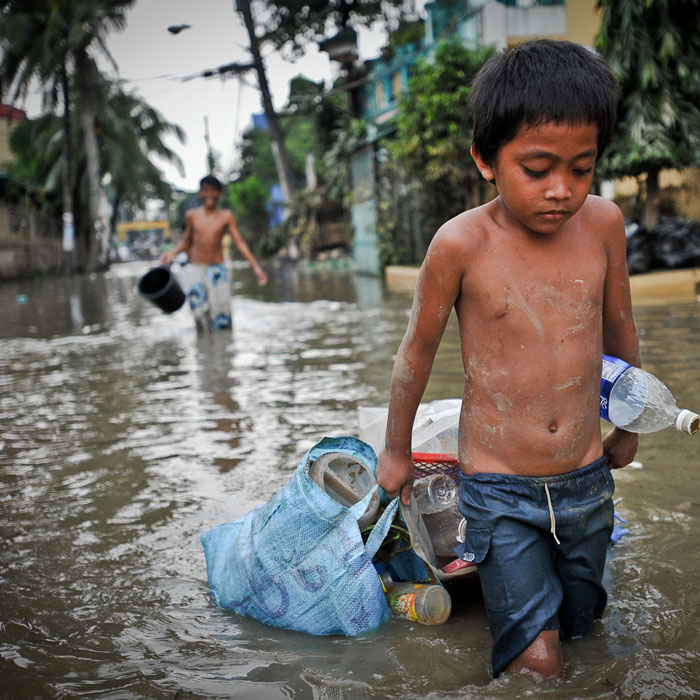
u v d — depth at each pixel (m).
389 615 2.18
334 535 2.13
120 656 2.05
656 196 10.20
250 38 24.12
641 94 9.36
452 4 16.83
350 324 8.63
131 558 2.70
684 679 1.79
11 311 13.26
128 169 35.28
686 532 2.62
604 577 2.35
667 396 2.09
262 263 31.78
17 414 4.98
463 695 1.77
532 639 1.82
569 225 1.91
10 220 27.12
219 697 1.83
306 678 1.89
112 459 3.86
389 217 18.19
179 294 7.77
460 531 2.15
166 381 5.88
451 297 1.92
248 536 2.31
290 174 26.77
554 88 1.62
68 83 29.64
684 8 9.12
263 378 5.73
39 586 2.50
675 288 9.38
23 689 1.90
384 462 2.11
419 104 14.35
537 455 1.89
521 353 1.88
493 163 1.77
